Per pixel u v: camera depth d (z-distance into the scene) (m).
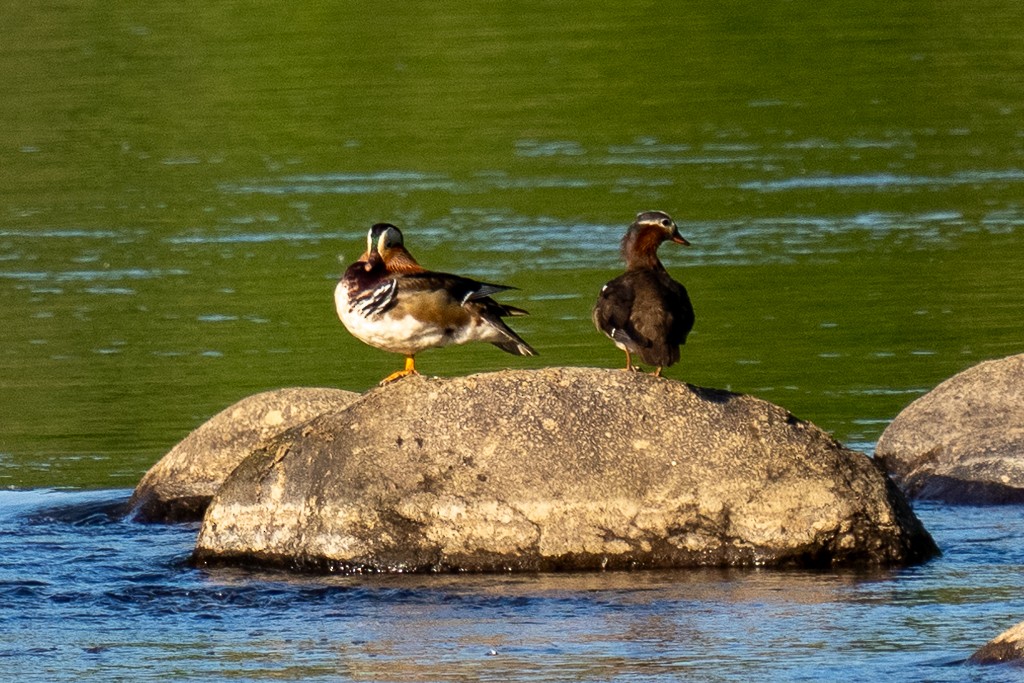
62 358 19.91
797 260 23.83
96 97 34.44
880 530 11.88
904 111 33.25
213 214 27.48
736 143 31.52
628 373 12.31
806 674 9.38
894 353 19.25
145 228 26.72
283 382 18.70
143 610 11.27
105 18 39.03
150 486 14.41
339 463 12.14
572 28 38.59
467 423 12.12
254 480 12.33
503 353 19.64
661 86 35.19
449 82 35.34
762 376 18.45
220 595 11.49
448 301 12.50
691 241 24.97
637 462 11.94
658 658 9.77
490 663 9.79
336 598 11.33
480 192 28.44
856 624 10.36
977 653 9.49
